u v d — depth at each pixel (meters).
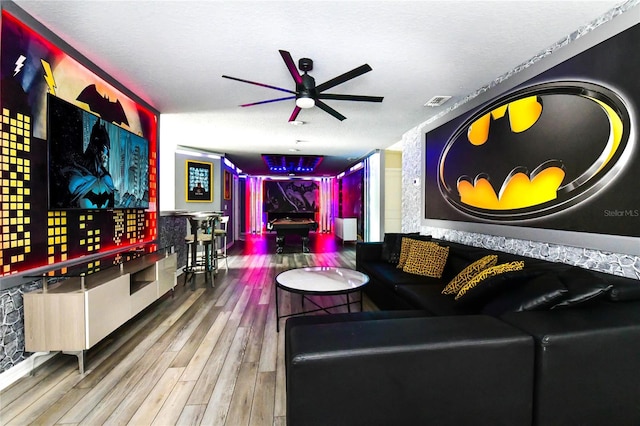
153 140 3.85
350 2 1.83
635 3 1.76
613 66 1.87
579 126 2.09
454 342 1.24
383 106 3.81
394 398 1.20
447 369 1.23
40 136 2.10
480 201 3.15
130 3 1.84
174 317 3.11
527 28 2.09
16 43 1.90
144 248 3.36
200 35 2.20
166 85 3.14
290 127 4.88
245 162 8.83
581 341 1.30
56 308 2.02
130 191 3.21
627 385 1.36
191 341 2.56
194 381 1.98
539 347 1.28
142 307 2.82
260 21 2.02
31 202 2.04
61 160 2.20
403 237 4.02
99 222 2.83
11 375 1.94
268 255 7.05
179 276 4.94
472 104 3.29
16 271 1.94
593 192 1.99
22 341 2.02
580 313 1.51
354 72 2.27
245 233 11.91
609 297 1.67
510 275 1.83
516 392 1.27
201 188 6.84
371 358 1.18
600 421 1.34
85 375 2.04
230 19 2.00
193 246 4.71
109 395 1.83
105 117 2.85
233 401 1.78
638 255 1.74
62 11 1.93
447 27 2.09
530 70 2.53
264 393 1.86
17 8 1.89
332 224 12.59
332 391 1.17
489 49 2.38
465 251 2.99
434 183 4.15
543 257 2.41
